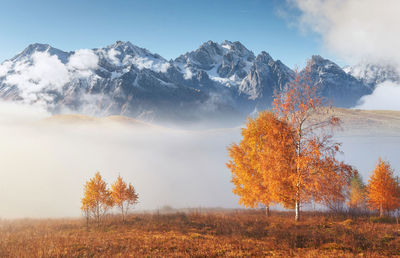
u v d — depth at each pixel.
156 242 15.68
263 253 12.82
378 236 14.81
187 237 17.27
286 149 18.06
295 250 13.20
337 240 14.44
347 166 16.94
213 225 21.70
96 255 12.45
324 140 17.42
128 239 16.69
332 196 17.12
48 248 13.55
